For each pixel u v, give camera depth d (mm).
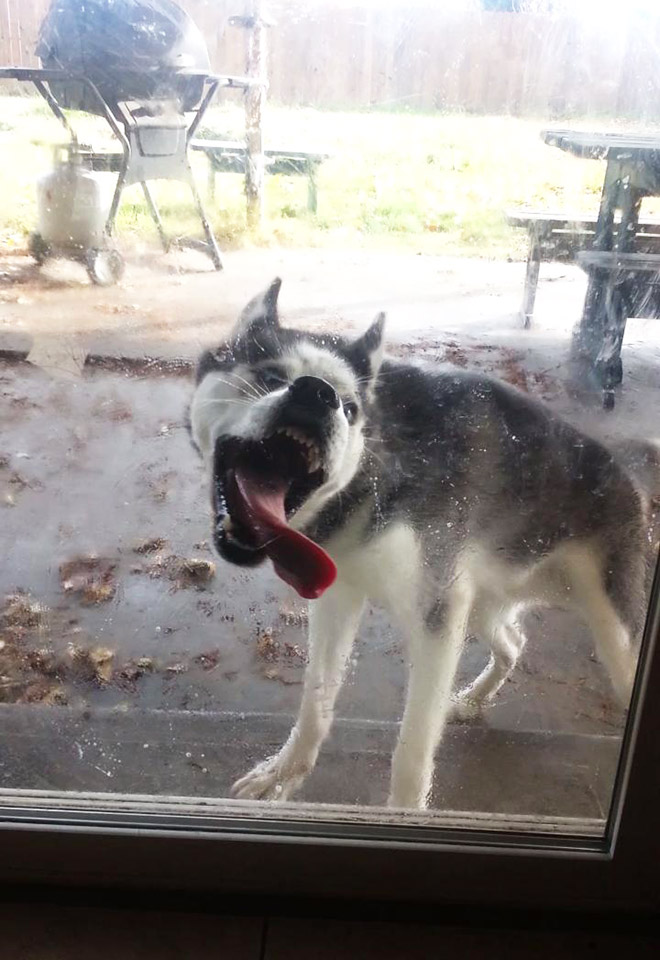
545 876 1151
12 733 1594
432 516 1522
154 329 2029
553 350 1789
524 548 1548
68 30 1749
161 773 1521
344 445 1550
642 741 1066
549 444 1570
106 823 1174
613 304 1840
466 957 1124
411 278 1931
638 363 1783
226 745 1579
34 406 2066
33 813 1185
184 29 1765
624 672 1591
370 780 1486
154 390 2049
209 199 1970
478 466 1534
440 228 1888
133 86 1828
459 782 1469
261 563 1764
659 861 1129
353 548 1545
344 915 1174
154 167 1947
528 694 1635
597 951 1139
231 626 1780
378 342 1577
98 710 1644
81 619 1806
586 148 1771
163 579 1860
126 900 1181
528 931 1165
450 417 1542
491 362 1722
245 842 1159
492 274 1867
